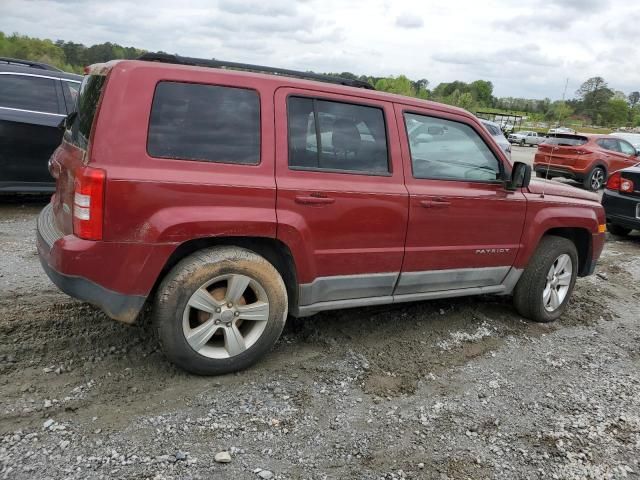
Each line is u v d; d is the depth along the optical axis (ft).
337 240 11.44
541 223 14.74
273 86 10.67
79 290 9.45
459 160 13.43
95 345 11.43
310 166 11.07
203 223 9.77
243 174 10.22
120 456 8.23
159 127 9.60
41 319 12.39
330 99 11.35
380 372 11.68
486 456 9.20
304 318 13.96
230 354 10.70
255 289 10.73
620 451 9.66
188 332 10.19
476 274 14.02
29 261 16.56
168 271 10.30
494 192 13.83
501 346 13.70
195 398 9.96
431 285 13.44
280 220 10.50
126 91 9.37
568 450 9.55
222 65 10.79
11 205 23.98
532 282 15.07
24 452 8.11
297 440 9.11
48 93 23.09
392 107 12.23
